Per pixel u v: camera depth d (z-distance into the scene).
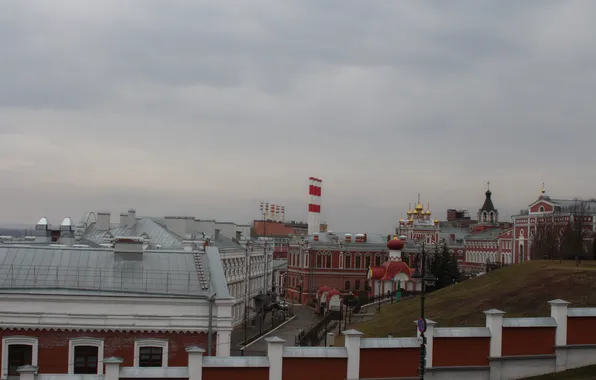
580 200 122.62
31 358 37.44
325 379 30.56
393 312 83.19
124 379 28.61
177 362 38.66
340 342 64.06
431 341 31.92
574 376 32.44
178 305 39.22
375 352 31.25
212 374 29.48
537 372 33.00
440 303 75.12
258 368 29.92
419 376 31.58
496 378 32.44
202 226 93.56
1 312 37.19
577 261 81.12
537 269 79.06
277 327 94.94
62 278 41.34
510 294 67.50
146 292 40.72
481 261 154.88
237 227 115.69
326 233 140.62
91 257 43.72
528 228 129.62
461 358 32.31
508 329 32.94
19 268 41.75
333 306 108.25
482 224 177.75
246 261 101.38
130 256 44.22
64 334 37.78
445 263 121.06
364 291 130.62
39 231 79.75
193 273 43.25
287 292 141.38
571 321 33.69
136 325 38.38
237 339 80.56
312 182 180.75
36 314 37.44
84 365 37.94
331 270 131.12
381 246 133.50
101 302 38.34
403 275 114.50
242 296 98.56
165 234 77.12
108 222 89.94
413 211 185.38
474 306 66.50
